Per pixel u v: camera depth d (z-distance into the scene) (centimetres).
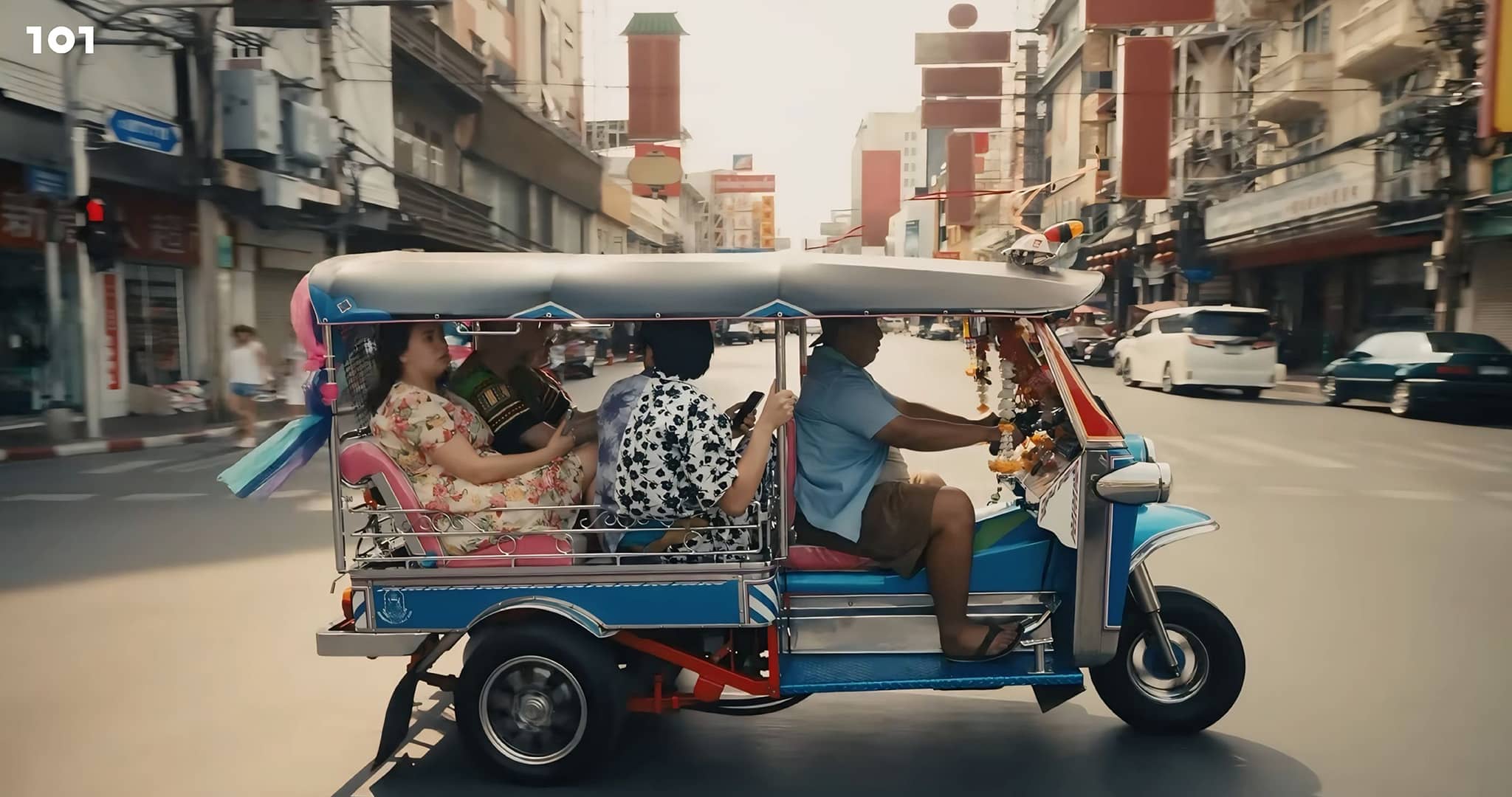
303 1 1121
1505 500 883
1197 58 3052
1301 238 2467
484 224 3138
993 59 4991
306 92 1989
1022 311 336
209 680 461
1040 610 363
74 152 1325
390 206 2362
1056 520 348
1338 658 475
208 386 1758
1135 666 386
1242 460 1118
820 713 421
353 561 352
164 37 1595
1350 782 347
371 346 376
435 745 388
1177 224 3122
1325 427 1453
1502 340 1992
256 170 1688
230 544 736
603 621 340
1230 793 339
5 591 609
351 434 370
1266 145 2806
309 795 346
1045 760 369
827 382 369
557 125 3959
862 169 12088
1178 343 1975
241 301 1972
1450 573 628
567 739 346
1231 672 382
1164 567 647
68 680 460
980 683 346
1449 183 1858
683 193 8344
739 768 365
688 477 330
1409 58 2162
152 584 624
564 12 4503
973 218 5466
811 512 367
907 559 355
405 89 2581
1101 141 4103
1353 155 2395
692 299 330
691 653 362
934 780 353
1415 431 1402
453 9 3038
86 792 349
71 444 1287
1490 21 1636
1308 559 668
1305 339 2802
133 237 1686
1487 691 431
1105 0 2827
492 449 390
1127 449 343
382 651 349
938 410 390
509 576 342
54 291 1402
